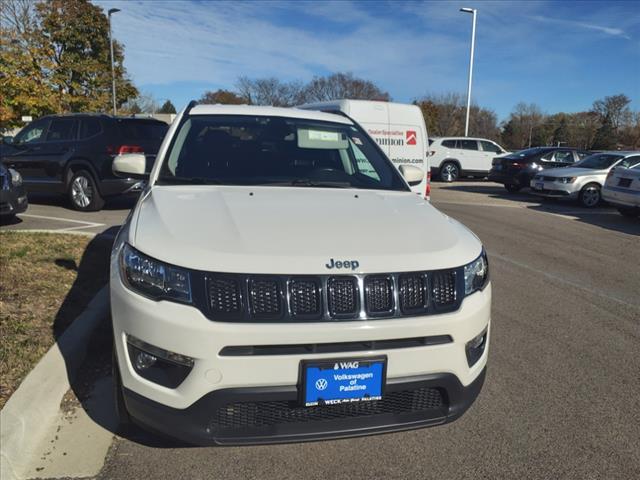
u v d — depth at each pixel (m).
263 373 2.17
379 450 2.76
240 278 2.18
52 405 2.97
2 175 7.47
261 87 45.44
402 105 9.04
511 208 13.44
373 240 2.49
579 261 7.46
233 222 2.54
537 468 2.66
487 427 3.02
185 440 2.25
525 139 79.31
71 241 6.56
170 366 2.24
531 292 5.84
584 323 4.86
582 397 3.42
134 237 2.46
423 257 2.42
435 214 3.07
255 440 2.24
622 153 14.43
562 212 12.92
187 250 2.27
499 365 3.89
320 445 2.78
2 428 2.58
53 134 9.80
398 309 2.31
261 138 3.73
